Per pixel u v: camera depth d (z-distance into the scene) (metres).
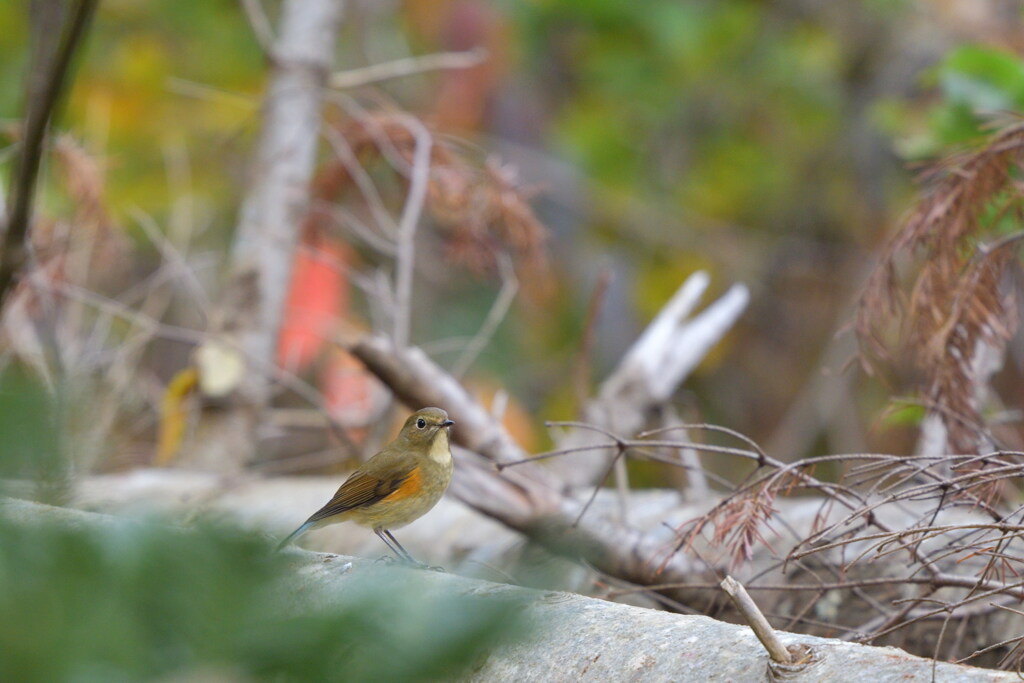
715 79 20.42
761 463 6.22
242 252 12.24
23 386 2.02
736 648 3.95
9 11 17.09
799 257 19.81
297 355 13.55
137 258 16.39
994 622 6.82
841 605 7.36
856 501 7.46
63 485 2.29
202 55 18.66
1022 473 5.23
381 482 7.05
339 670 1.83
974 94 10.72
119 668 1.68
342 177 12.61
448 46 18.36
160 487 9.33
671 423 10.68
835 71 20.14
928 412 7.80
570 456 10.27
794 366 19.20
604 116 20.36
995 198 7.82
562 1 19.88
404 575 2.03
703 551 7.89
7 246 8.11
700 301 19.44
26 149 7.83
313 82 12.55
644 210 19.80
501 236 11.16
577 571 7.73
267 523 1.91
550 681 4.13
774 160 20.31
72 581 1.71
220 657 1.75
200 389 11.62
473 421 8.77
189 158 17.06
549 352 18.25
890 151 19.55
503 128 19.78
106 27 18.45
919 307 7.90
